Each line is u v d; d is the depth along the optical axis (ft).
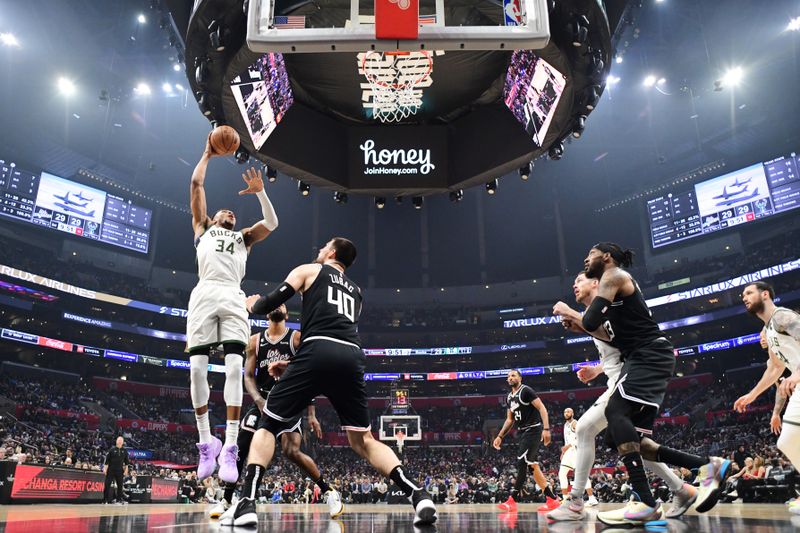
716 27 98.84
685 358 127.44
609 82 115.96
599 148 132.46
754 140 120.98
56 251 123.13
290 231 150.20
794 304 109.40
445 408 141.59
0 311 110.63
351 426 10.52
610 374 13.87
